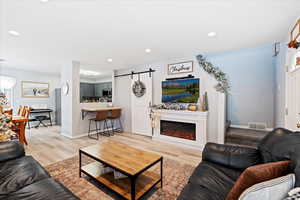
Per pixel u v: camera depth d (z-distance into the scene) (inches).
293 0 59.7
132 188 57.9
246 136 138.5
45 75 235.1
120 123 202.5
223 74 130.0
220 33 91.0
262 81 157.8
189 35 93.9
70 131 164.6
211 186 47.9
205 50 123.6
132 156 74.6
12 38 97.0
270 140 56.9
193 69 140.6
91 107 183.0
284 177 33.3
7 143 71.9
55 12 67.8
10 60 154.9
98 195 68.1
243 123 170.2
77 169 91.1
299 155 38.0
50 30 86.0
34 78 223.5
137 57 144.6
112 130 198.7
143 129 177.0
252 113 164.9
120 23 78.4
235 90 171.5
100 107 192.1
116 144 92.7
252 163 57.9
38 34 91.2
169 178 82.1
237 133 147.3
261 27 83.3
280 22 77.4
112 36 94.7
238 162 59.7
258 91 160.4
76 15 70.5
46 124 237.0
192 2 61.6
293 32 79.7
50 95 240.8
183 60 145.9
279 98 116.8
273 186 31.1
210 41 103.9
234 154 62.7
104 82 302.4
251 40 102.5
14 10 65.7
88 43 106.7
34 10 66.1
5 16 70.8
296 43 71.4
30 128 212.5
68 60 156.6
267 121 157.6
